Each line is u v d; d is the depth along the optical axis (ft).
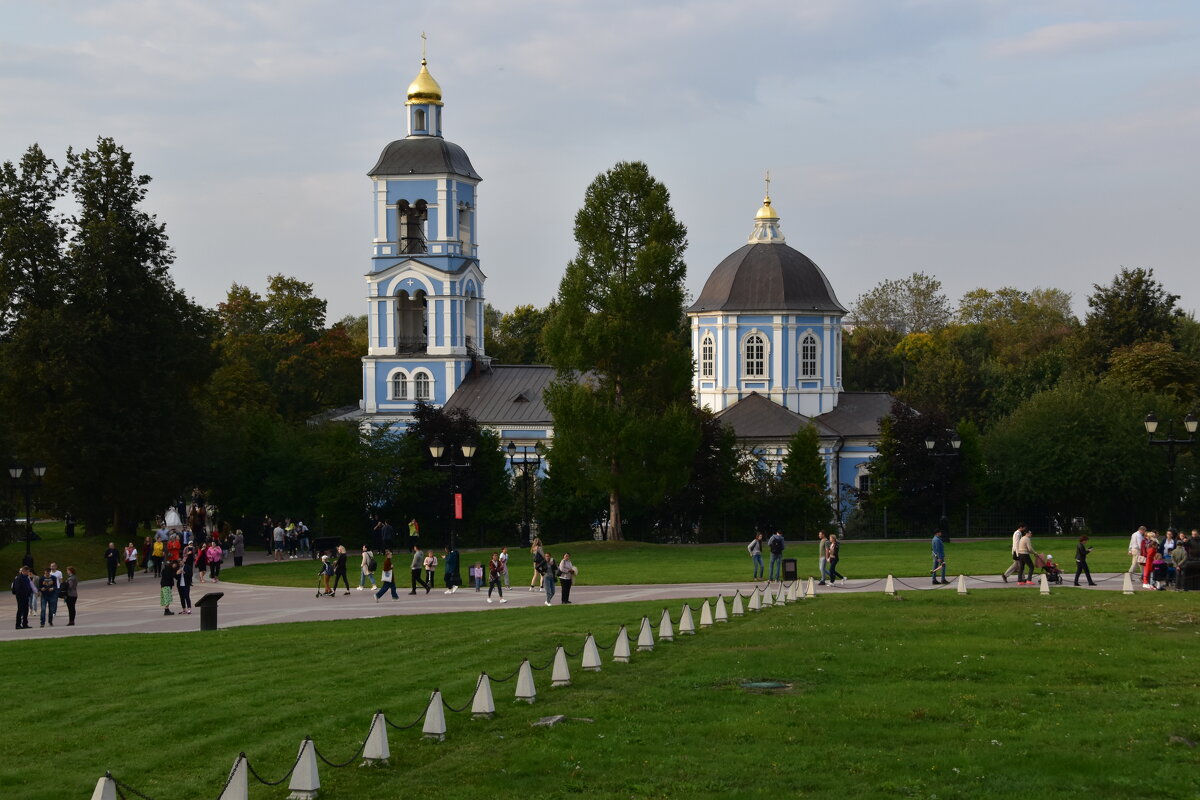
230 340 421.59
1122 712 85.40
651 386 260.21
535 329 515.09
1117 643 111.14
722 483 275.59
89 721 84.28
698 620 130.52
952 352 448.65
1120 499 282.56
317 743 77.87
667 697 90.27
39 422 237.86
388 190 343.87
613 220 259.60
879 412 334.03
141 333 239.30
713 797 67.87
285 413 412.16
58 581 148.25
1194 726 81.20
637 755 75.61
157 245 252.62
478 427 288.10
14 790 68.80
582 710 86.28
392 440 279.69
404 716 84.17
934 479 276.62
